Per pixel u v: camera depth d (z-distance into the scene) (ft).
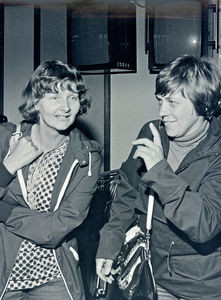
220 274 6.48
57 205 6.74
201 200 5.86
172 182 5.81
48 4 15.72
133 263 6.93
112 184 9.80
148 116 16.07
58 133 6.69
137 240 7.02
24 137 6.68
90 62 13.57
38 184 6.72
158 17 13.56
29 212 6.63
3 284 6.67
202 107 6.14
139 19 15.88
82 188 6.76
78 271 7.08
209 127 6.44
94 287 7.41
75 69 6.63
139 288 6.81
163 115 6.23
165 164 5.91
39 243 6.56
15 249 6.66
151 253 6.82
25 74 15.90
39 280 6.84
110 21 13.25
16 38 15.96
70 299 6.95
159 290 6.88
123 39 13.70
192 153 6.40
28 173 6.73
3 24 15.85
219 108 6.40
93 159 6.79
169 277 6.63
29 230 6.53
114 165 16.49
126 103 16.28
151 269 6.79
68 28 13.74
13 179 6.68
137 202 6.92
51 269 6.86
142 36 15.94
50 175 6.73
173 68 6.17
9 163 6.52
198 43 13.25
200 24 13.21
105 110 16.39
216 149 6.29
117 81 16.38
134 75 16.17
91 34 13.46
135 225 7.50
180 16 13.32
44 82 6.43
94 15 13.37
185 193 5.88
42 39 15.85
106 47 13.32
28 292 6.96
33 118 6.78
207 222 5.80
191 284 6.49
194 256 6.46
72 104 6.59
